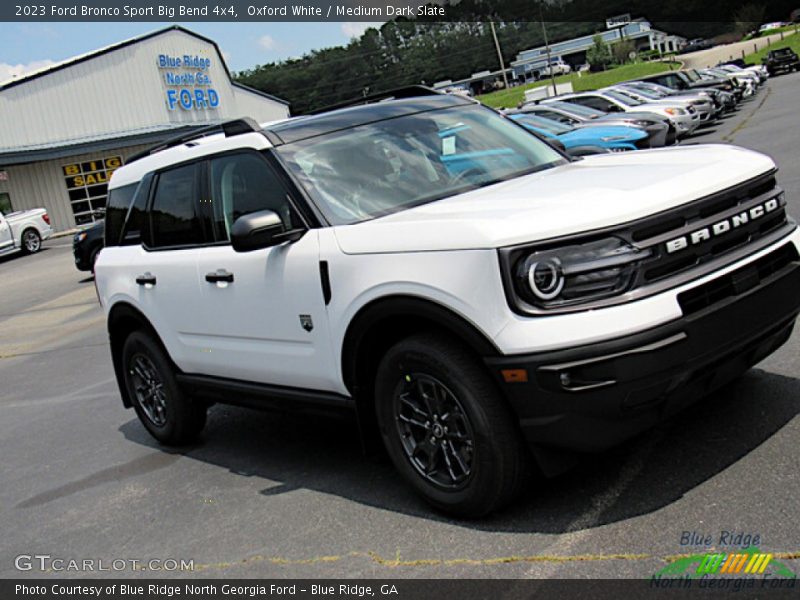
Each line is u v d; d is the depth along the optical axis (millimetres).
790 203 9086
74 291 15812
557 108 17391
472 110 5023
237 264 4418
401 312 3518
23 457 6238
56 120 34281
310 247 3967
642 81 28891
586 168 4191
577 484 3730
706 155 3979
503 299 3158
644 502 3443
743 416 4027
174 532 4285
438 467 3729
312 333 4039
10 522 4926
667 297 3133
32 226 26203
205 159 4773
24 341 11562
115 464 5645
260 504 4395
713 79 29406
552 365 3074
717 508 3275
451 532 3588
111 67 35938
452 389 3443
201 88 39688
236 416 6242
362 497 4191
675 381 3145
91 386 8180
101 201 36000
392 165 4297
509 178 4281
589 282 3111
